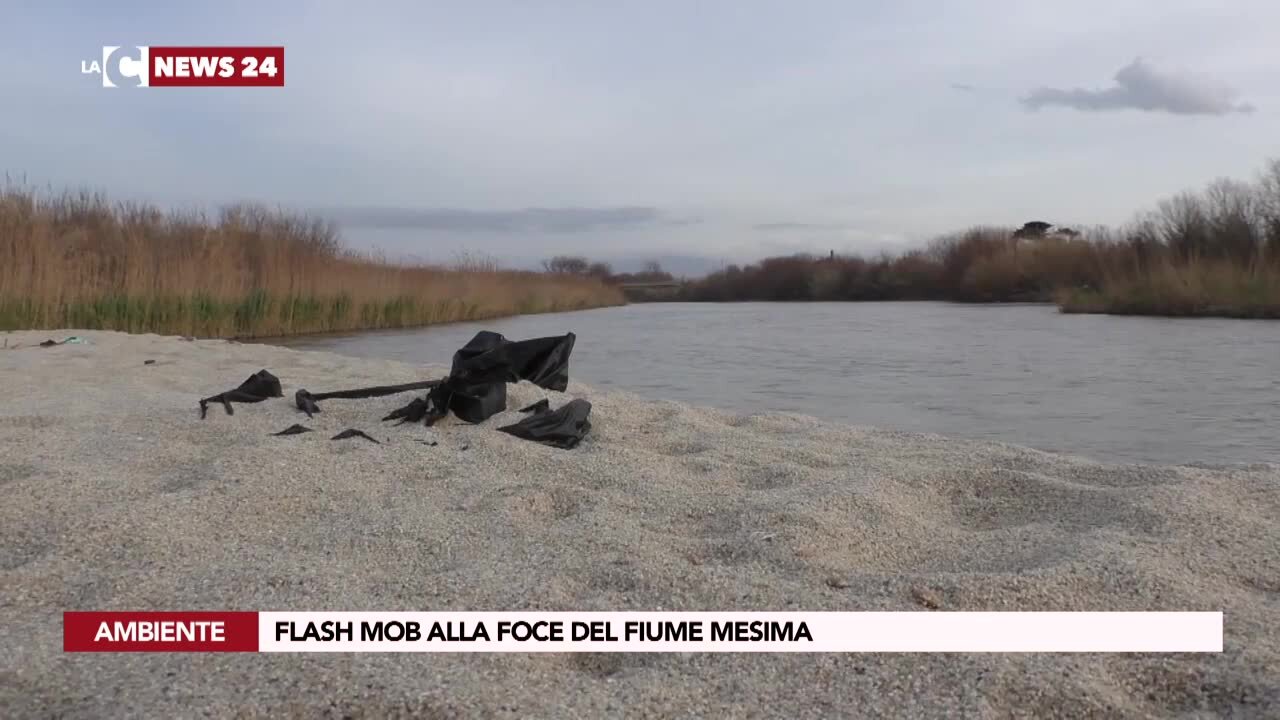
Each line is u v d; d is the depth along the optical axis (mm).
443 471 3691
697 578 2547
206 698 1889
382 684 1945
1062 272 34156
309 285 16875
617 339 15586
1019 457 4137
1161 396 7430
